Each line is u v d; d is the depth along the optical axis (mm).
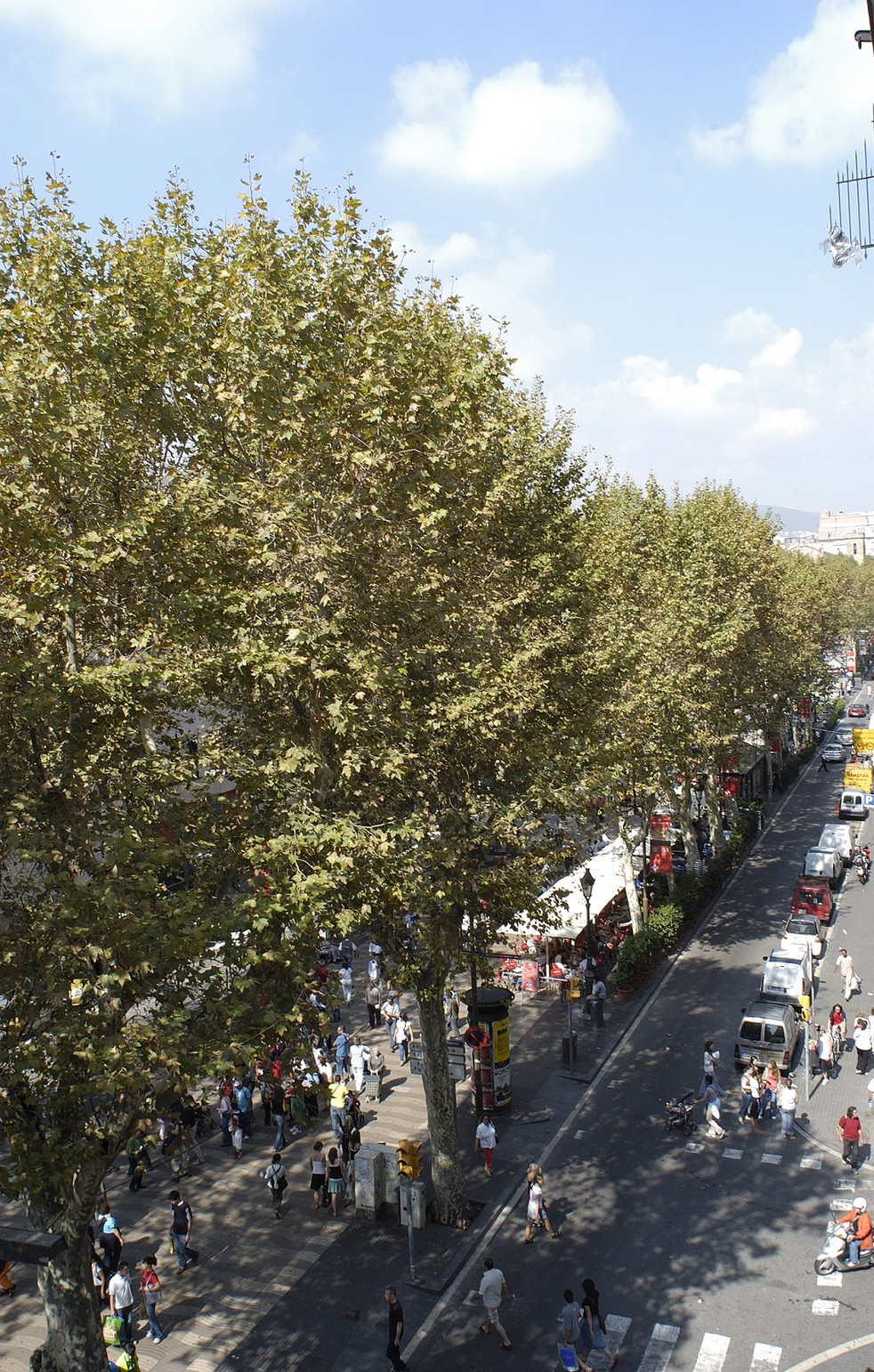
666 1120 26203
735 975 37094
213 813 16312
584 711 25594
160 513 15969
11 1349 18062
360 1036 33062
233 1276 20375
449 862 18953
